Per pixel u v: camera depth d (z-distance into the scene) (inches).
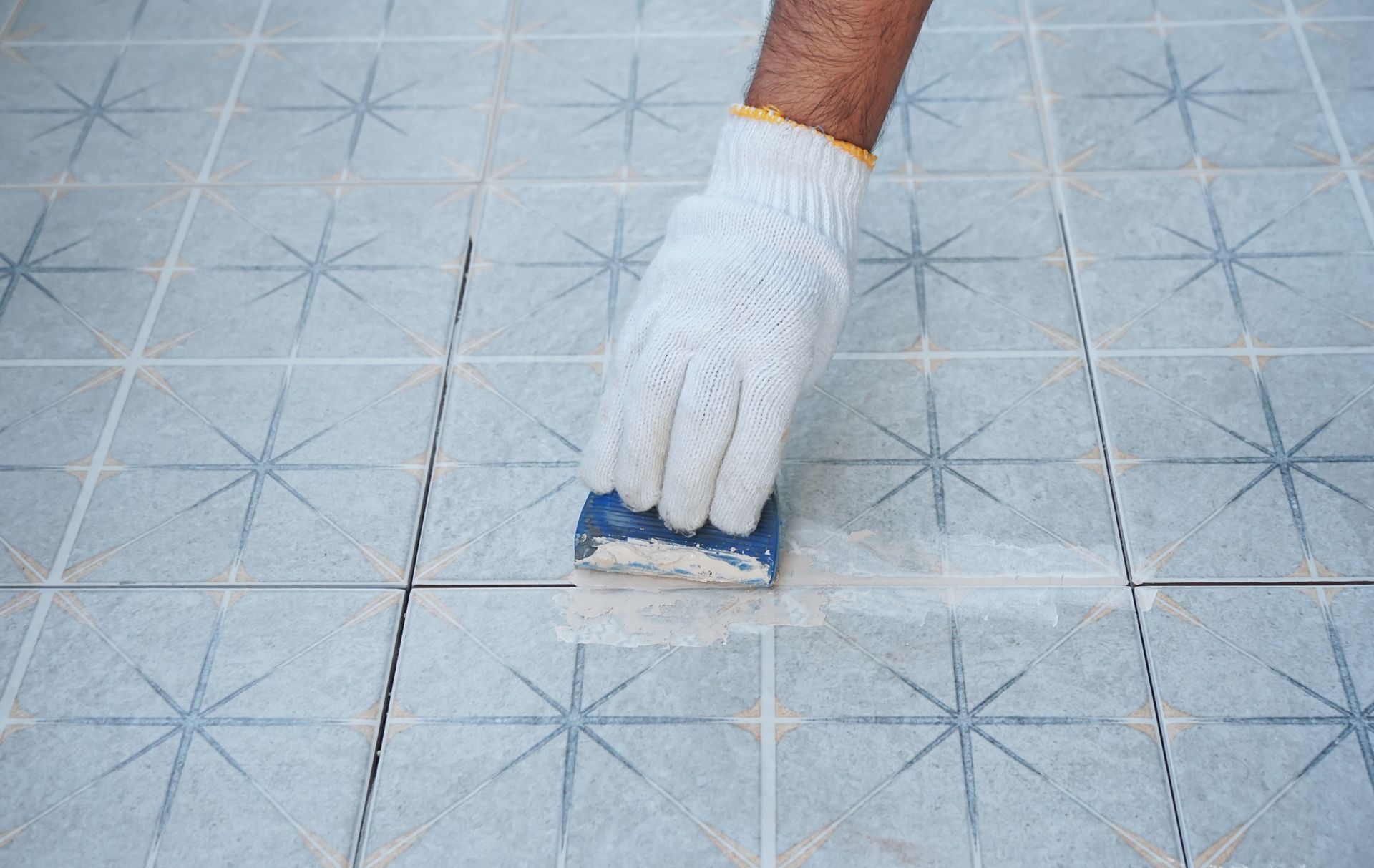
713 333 28.0
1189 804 29.1
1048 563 33.3
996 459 35.4
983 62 47.0
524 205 42.7
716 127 45.1
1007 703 30.8
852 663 31.5
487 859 28.7
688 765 30.0
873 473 35.2
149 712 31.1
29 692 31.5
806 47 28.7
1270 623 32.0
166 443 36.4
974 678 31.2
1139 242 40.9
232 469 35.8
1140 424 36.1
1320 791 29.2
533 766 30.0
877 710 30.7
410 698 31.2
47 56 48.6
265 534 34.3
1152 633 31.9
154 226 42.4
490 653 31.9
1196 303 39.0
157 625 32.6
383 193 43.3
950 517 34.2
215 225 42.3
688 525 30.5
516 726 30.6
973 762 29.8
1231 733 30.1
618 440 30.0
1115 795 29.3
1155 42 47.4
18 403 37.4
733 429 28.4
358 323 39.3
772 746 30.2
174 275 40.8
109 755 30.4
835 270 29.5
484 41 48.7
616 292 39.9
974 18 48.8
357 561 33.7
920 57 47.3
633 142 44.6
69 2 50.1
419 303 39.8
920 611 32.4
